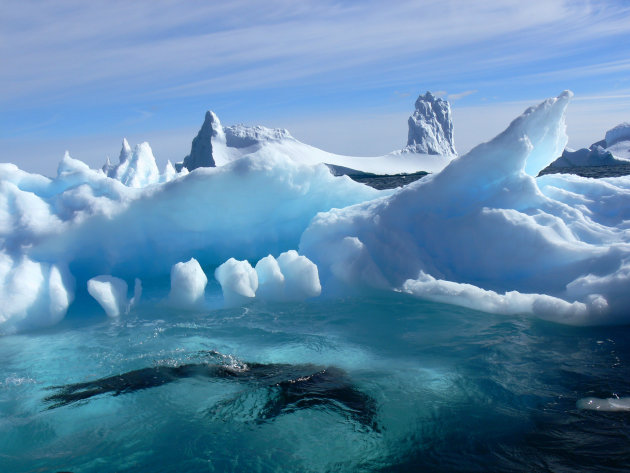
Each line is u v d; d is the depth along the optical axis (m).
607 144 88.38
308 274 6.01
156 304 6.08
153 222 6.87
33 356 4.59
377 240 6.37
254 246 7.72
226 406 3.62
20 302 5.36
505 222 5.85
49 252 6.15
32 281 5.64
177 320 5.50
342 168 91.69
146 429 3.36
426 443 3.04
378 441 3.10
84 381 4.07
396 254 6.15
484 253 5.90
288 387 3.87
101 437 3.28
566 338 4.41
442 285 5.58
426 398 3.60
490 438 3.03
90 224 6.39
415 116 111.88
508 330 4.69
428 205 6.52
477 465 2.78
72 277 6.27
